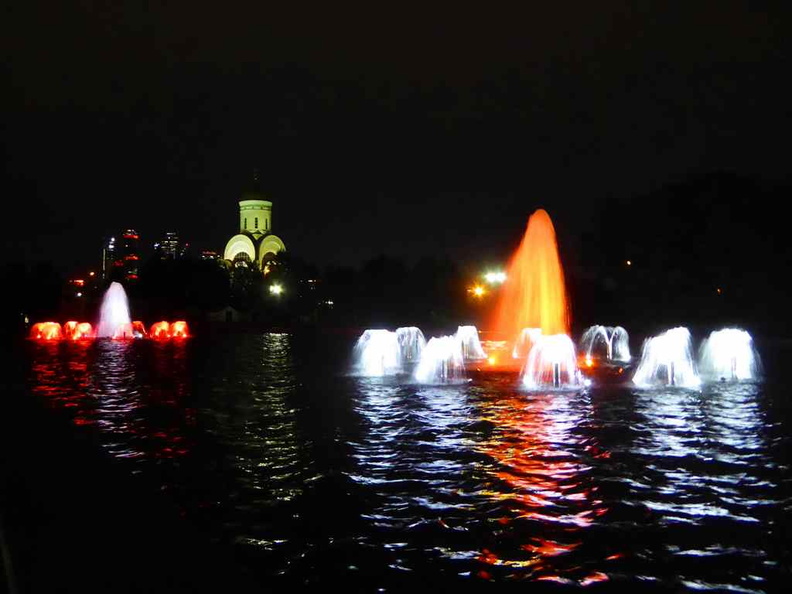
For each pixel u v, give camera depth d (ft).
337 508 30.71
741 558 24.72
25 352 134.31
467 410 56.95
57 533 15.48
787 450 41.22
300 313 344.90
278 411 57.06
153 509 17.35
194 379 82.89
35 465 21.66
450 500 31.73
